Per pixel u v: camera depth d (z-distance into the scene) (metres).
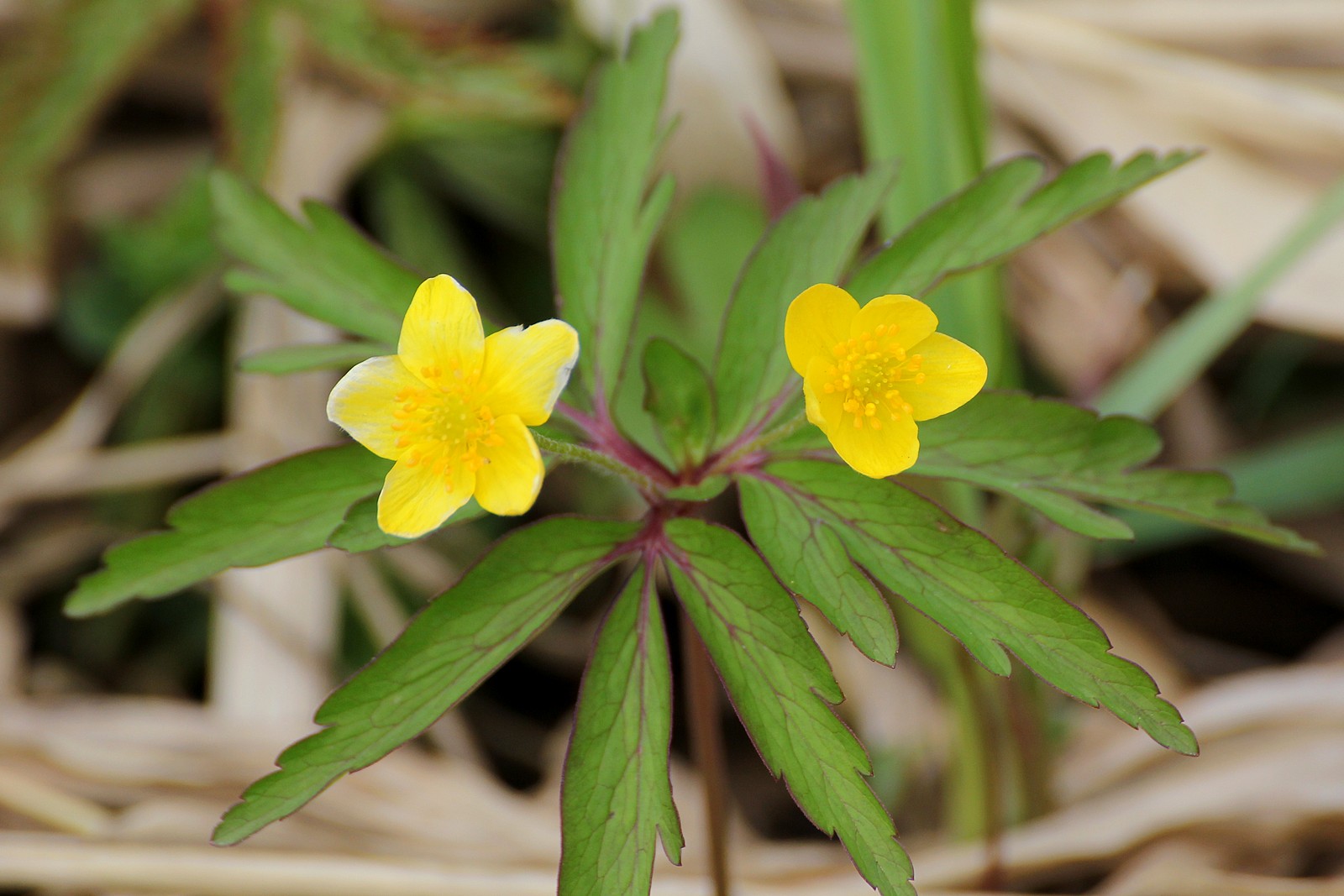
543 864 0.36
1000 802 0.36
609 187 0.33
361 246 0.33
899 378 0.30
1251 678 0.38
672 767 0.40
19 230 0.42
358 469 0.32
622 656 0.31
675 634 0.42
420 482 0.30
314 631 0.39
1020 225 0.32
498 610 0.31
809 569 0.31
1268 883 0.35
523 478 0.30
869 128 0.37
